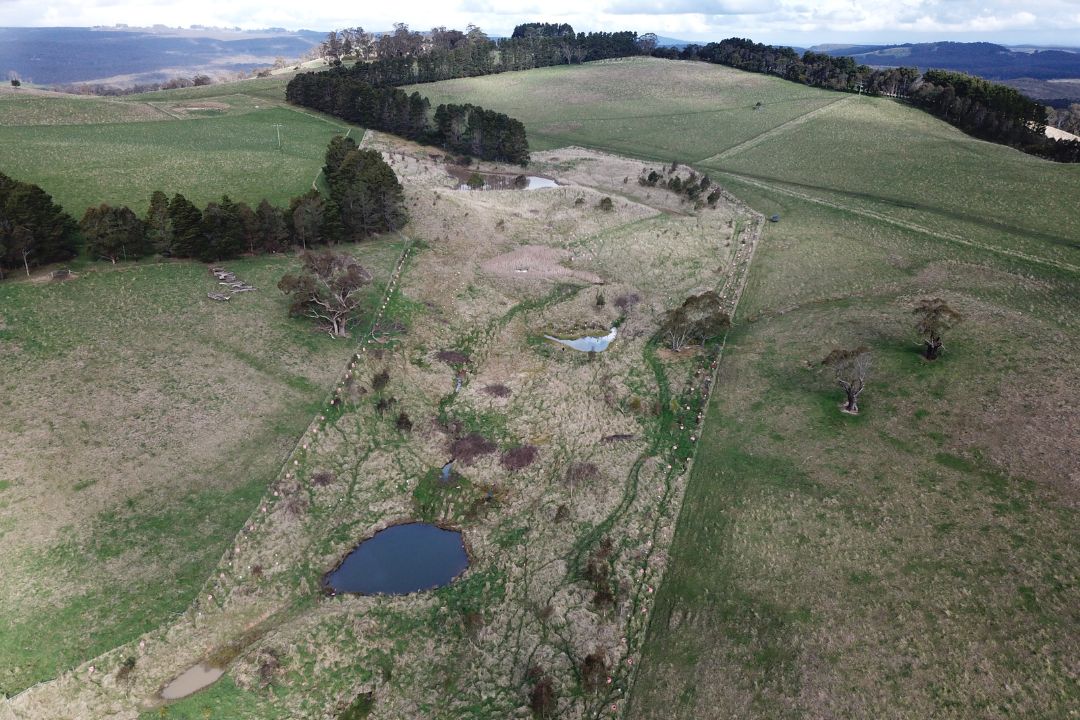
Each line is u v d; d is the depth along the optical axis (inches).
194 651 1375.5
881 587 1485.0
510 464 1972.2
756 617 1445.6
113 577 1478.8
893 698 1248.2
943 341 2427.4
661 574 1587.1
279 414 2018.9
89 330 2253.9
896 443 1943.9
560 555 1656.0
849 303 2883.9
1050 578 1461.6
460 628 1480.1
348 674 1365.7
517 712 1302.9
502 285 3061.0
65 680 1288.1
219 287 2642.7
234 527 1649.9
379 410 2138.3
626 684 1341.0
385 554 1672.0
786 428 2071.9
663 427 2139.5
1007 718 1196.5
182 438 1862.7
